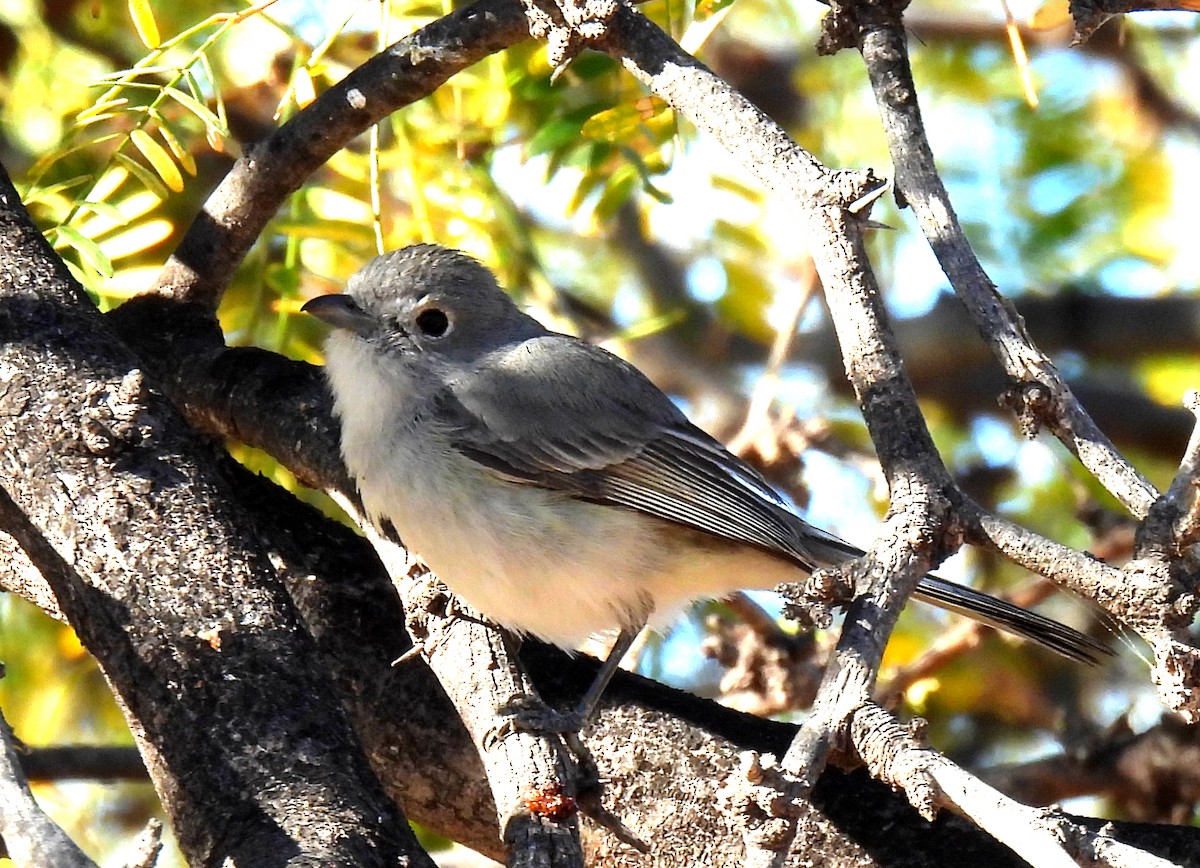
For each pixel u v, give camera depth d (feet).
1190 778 37.45
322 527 31.60
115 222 33.17
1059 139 46.88
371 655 28.99
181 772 22.38
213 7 41.37
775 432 42.88
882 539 22.15
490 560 31.71
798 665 38.83
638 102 33.19
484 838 28.09
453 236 38.09
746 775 18.86
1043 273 48.24
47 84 40.57
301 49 34.65
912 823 25.20
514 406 32.55
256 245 38.47
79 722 42.34
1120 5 25.77
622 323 52.34
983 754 43.88
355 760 22.80
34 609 39.63
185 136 40.29
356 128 33.78
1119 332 49.73
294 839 20.89
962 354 50.72
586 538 32.35
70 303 28.09
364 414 32.30
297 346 37.63
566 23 28.60
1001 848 24.84
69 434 25.75
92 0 37.35
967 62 46.93
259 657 23.53
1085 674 44.11
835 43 27.71
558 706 29.19
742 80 51.98
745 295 45.27
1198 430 20.98
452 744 27.99
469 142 38.96
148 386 26.14
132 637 23.77
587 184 37.01
